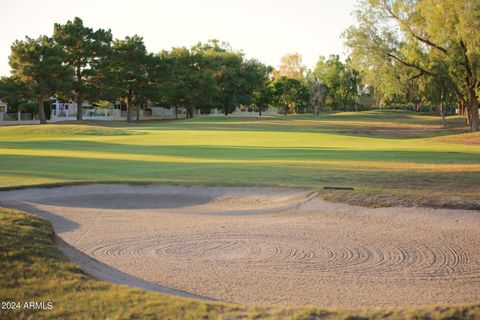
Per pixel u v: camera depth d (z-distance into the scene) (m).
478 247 11.13
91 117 90.31
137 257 10.49
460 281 9.02
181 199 17.00
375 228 12.90
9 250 7.43
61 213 14.91
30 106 86.12
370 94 133.38
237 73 101.88
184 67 96.44
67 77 73.31
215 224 13.65
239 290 8.40
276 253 10.80
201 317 5.90
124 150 34.06
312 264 10.02
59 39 75.94
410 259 10.37
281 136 49.28
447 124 69.94
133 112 98.94
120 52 81.19
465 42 45.19
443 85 52.25
